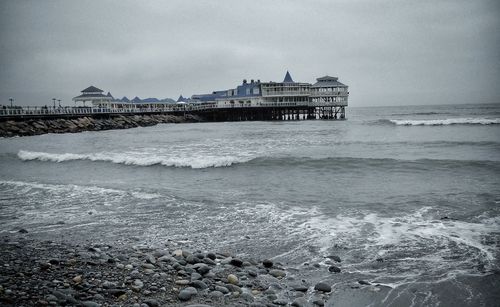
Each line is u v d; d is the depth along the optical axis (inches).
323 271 311.3
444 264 315.9
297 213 478.0
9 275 281.3
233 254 352.2
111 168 861.2
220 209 503.5
